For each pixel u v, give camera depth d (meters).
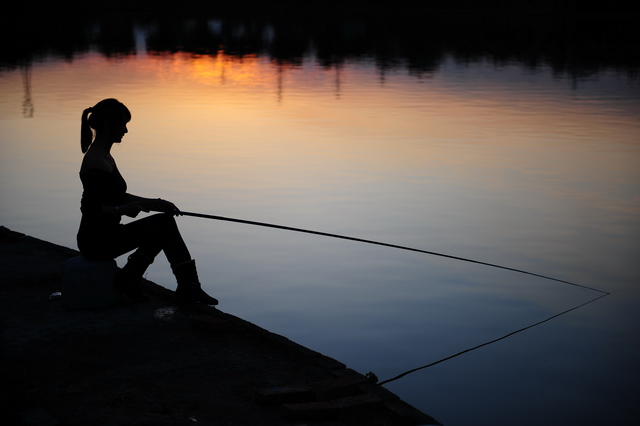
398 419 3.54
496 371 4.54
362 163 10.94
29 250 6.34
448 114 16.11
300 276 6.34
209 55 31.59
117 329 4.62
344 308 5.62
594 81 23.23
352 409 3.57
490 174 10.28
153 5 72.06
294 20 57.22
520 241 7.31
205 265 6.63
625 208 8.51
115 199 4.86
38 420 3.38
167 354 4.25
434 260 6.74
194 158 11.24
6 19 52.91
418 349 4.87
